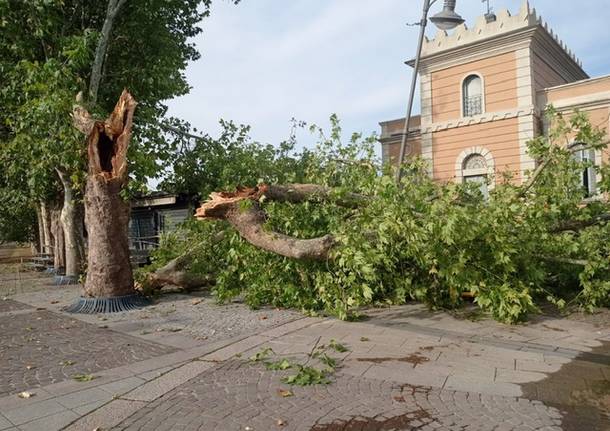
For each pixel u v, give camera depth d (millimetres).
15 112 11055
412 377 4250
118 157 8367
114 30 12406
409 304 7543
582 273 6566
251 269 7625
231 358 4992
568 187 7434
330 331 5938
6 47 11305
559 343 5238
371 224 6305
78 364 5008
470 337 5527
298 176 9938
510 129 20156
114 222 8367
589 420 3355
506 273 6246
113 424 3463
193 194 14031
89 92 10570
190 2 14273
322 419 3439
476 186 7871
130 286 8477
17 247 35469
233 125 12414
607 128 18312
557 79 22125
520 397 3771
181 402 3832
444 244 6191
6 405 3850
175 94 13766
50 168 11617
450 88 21828
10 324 7320
